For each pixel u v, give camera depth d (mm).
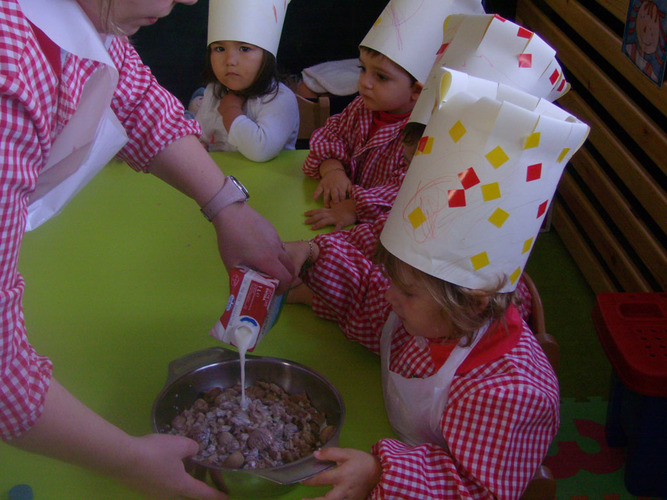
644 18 1452
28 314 1111
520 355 864
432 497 792
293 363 966
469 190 746
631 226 1610
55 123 687
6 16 574
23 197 615
